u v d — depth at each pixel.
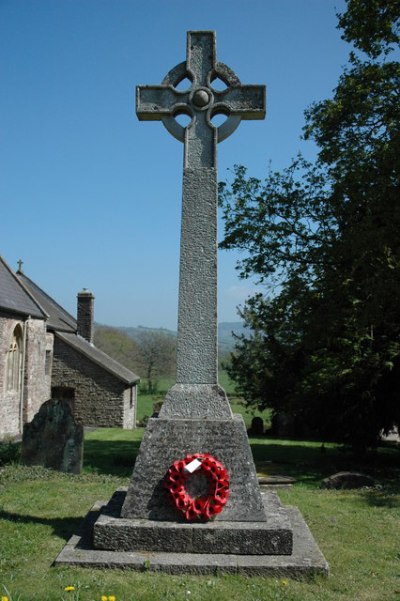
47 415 12.52
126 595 4.35
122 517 5.50
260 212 16.31
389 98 14.87
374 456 17.00
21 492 8.66
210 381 5.91
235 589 4.52
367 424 16.06
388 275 13.20
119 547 5.23
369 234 13.38
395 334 15.06
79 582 4.56
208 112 6.38
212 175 6.22
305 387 15.88
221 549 5.17
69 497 8.30
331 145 15.46
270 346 22.39
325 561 5.05
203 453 5.62
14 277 27.27
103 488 9.29
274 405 25.12
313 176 16.45
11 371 24.36
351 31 15.01
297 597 4.42
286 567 4.88
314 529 6.80
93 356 30.23
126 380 29.83
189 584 4.59
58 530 6.22
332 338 15.46
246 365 28.61
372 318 13.48
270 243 16.39
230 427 5.68
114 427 29.64
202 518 5.39
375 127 15.37
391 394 15.60
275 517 5.57
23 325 24.84
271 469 14.48
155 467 5.61
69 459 12.25
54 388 30.05
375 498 9.04
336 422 16.39
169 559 4.99
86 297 36.41
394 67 14.69
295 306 16.20
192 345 5.96
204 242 6.10
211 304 6.00
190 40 6.55
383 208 13.73
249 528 5.21
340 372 14.40
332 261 15.49
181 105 6.41
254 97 6.40
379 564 5.42
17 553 5.36
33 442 12.44
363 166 14.45
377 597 4.53
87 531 5.80
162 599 4.31
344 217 15.42
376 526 7.01
